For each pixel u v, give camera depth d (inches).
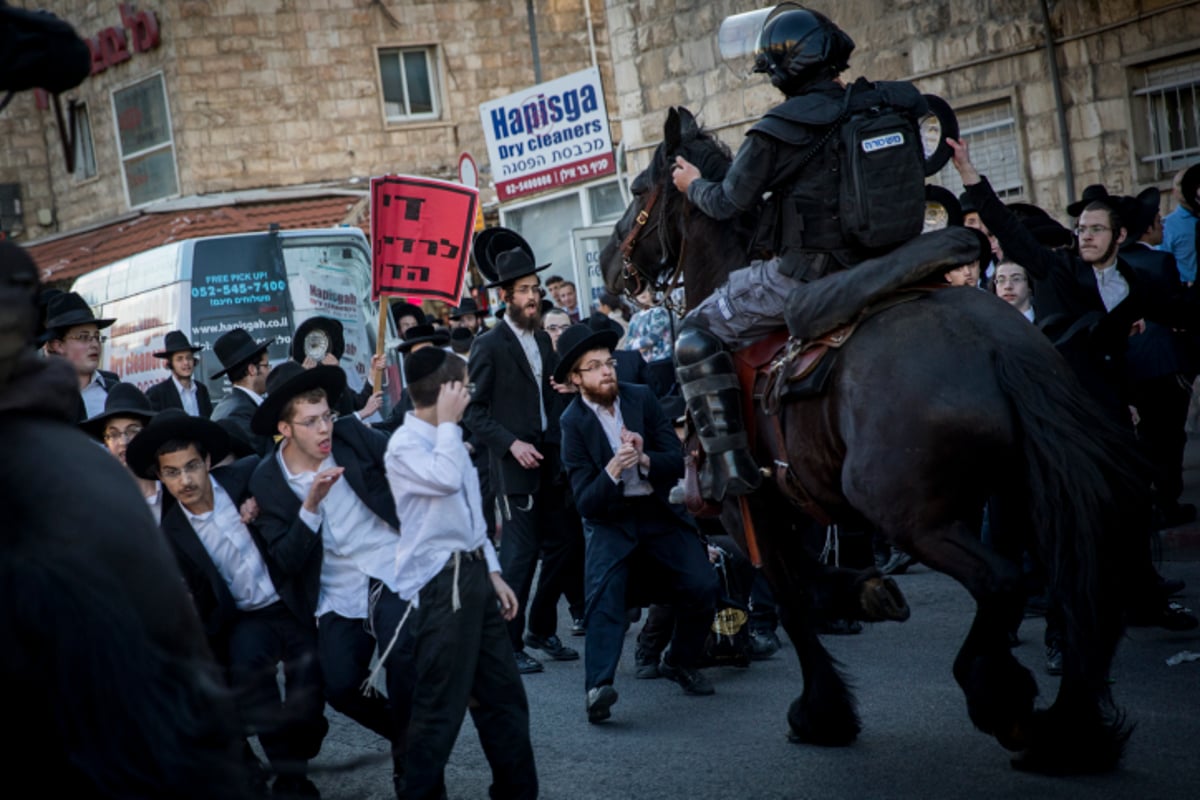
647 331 395.2
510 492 335.9
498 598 211.9
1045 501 181.6
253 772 116.0
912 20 641.6
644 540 281.0
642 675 309.7
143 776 98.6
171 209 1053.8
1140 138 568.1
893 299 200.7
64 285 1058.7
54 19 119.6
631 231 268.2
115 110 1121.4
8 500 105.3
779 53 216.5
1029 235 238.7
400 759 217.3
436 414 207.5
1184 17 542.0
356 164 1087.0
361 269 659.4
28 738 99.9
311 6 1077.1
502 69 1115.9
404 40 1096.8
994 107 618.5
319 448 230.1
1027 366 186.5
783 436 213.6
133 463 231.1
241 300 622.2
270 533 230.5
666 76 749.3
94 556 104.7
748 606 319.3
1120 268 307.7
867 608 224.8
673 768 237.1
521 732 207.5
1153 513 189.5
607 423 285.7
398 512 206.8
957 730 238.4
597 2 1130.0
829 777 221.3
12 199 1187.3
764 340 223.3
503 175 801.6
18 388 112.7
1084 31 577.3
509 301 347.6
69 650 99.0
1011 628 209.6
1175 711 234.2
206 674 105.9
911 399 189.3
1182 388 353.4
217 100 1061.8
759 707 273.0
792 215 214.8
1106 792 196.9
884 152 208.7
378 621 222.1
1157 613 285.6
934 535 191.2
